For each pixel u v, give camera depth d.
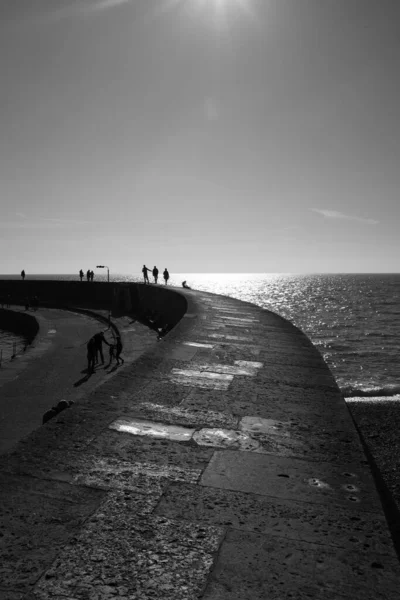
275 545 2.12
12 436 10.05
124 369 5.35
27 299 40.41
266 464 3.06
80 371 16.80
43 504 2.39
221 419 3.94
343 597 1.79
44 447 3.13
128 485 2.67
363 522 2.35
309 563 2.00
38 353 20.73
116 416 3.84
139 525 2.25
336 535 2.22
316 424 3.90
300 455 3.23
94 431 3.48
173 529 2.23
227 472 2.92
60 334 26.14
